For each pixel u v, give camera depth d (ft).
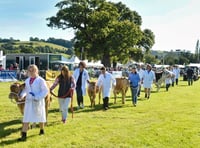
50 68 184.34
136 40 222.28
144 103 63.87
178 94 85.20
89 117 45.65
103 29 207.41
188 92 91.91
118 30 213.46
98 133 35.32
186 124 40.98
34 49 506.07
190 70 128.16
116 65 261.44
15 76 135.74
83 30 216.54
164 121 43.14
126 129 37.60
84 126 39.04
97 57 225.35
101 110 52.75
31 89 31.63
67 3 222.48
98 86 54.03
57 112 49.57
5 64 189.57
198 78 196.24
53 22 221.66
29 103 31.76
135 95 59.47
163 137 33.73
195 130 37.37
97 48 213.46
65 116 40.78
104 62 221.25
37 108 31.99
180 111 52.65
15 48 553.23
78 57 228.02
